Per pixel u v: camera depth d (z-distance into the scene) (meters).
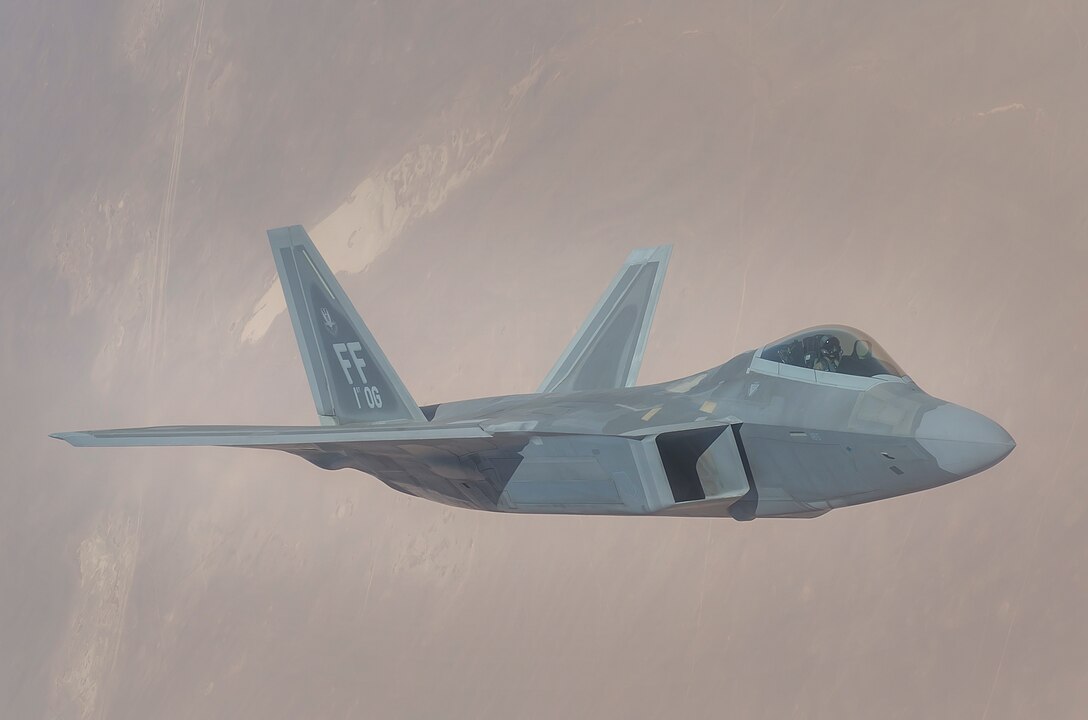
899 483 26.69
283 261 44.19
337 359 43.09
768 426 28.64
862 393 27.31
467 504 36.28
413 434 32.22
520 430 31.42
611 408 31.70
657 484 28.23
